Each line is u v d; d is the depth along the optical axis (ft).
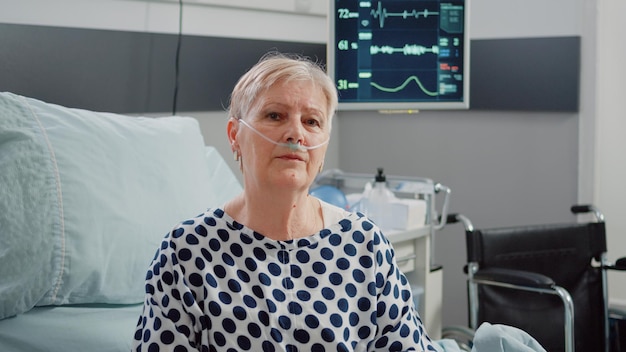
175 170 6.86
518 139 10.74
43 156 5.98
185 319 4.79
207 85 9.32
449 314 11.24
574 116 10.46
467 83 9.50
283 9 10.05
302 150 4.90
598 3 10.20
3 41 7.43
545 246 9.17
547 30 10.47
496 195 10.91
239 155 5.13
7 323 5.75
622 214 10.61
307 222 5.12
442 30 9.41
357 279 5.04
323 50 10.59
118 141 6.53
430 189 8.96
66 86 7.95
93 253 5.97
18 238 5.72
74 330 5.82
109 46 8.31
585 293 9.27
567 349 8.03
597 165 10.41
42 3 7.77
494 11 10.67
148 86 8.73
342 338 4.88
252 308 4.81
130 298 6.28
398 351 5.10
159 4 8.80
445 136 11.05
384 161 11.37
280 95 4.90
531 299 9.07
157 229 6.45
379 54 9.39
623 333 9.22
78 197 6.00
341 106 9.40
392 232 8.55
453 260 11.14
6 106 6.10
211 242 4.95
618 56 10.38
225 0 9.41
